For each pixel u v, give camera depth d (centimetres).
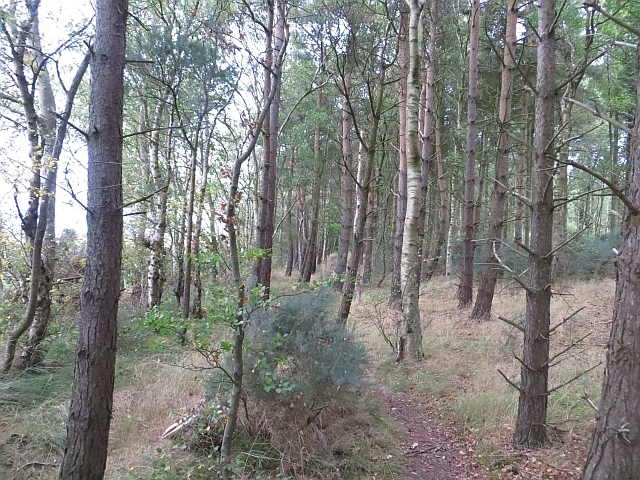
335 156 1723
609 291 1129
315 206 1939
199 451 436
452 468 427
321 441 447
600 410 286
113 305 313
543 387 429
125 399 551
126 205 316
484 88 1542
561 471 385
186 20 806
